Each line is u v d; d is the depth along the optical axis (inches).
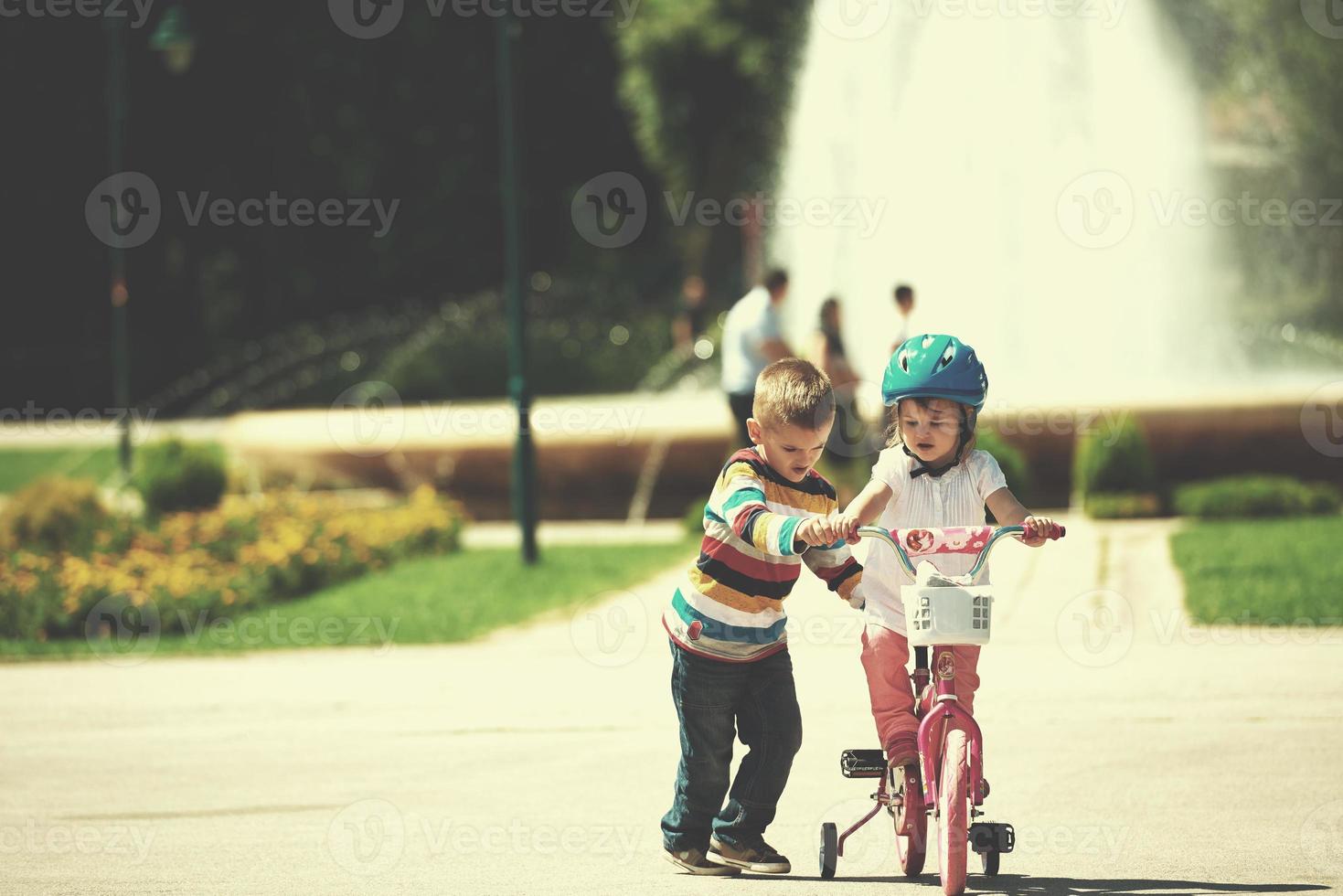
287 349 5408.5
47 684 1375.5
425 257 5723.4
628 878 776.9
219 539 1999.3
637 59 5221.5
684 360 4158.5
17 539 2070.6
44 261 5482.3
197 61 5172.2
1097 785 928.9
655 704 1207.6
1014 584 1640.0
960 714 702.5
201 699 1279.5
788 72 5029.5
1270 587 1512.1
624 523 2405.3
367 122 5556.1
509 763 1039.6
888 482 737.6
